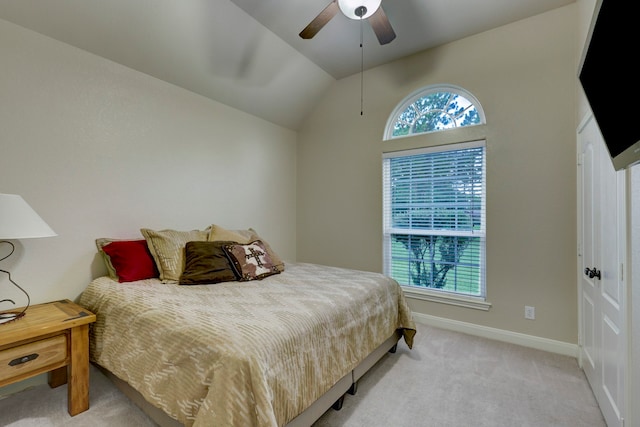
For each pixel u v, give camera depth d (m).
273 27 2.82
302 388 1.40
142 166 2.62
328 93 3.94
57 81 2.12
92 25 2.16
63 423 1.64
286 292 2.00
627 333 1.35
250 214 3.64
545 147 2.62
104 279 2.21
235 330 1.33
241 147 3.54
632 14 0.87
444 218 3.15
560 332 2.55
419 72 3.25
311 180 4.12
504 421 1.71
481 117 2.95
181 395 1.27
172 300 1.76
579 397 1.93
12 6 1.87
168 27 2.44
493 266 2.84
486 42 2.88
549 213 2.60
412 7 2.55
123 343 1.65
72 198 2.21
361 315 1.98
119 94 2.46
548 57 2.61
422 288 3.27
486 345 2.70
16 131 1.95
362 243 3.68
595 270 1.89
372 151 3.59
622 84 1.03
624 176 1.38
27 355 1.56
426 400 1.89
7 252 1.93
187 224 2.97
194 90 3.01
